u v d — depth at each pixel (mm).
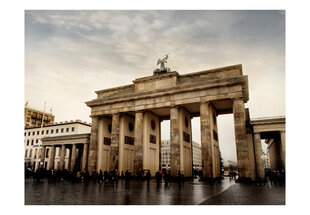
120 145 56594
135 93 54250
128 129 60312
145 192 23703
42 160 74625
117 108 57312
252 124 43125
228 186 31422
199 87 47125
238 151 41312
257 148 41812
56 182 38938
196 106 52906
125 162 57031
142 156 51875
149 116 57938
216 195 20656
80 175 44188
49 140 74938
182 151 49594
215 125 53375
